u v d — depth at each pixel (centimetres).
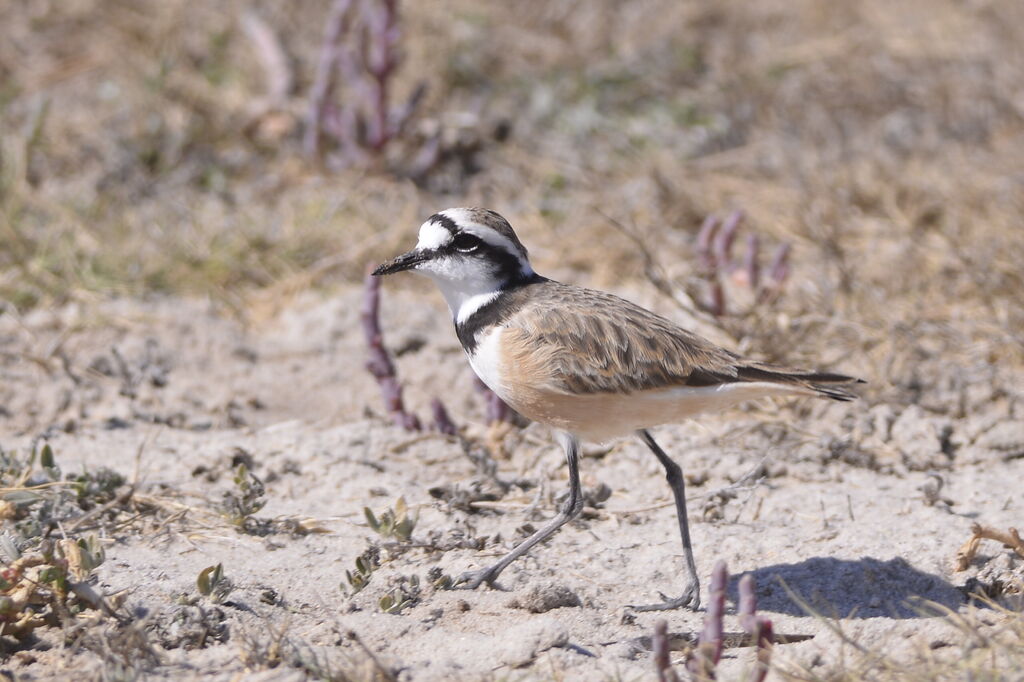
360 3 1803
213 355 1246
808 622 802
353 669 716
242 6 1844
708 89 1784
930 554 875
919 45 1836
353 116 1603
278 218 1488
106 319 1268
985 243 1367
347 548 891
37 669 723
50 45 1773
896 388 1154
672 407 825
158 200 1528
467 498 966
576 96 1761
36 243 1391
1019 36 1828
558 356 821
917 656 741
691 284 1245
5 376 1171
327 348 1276
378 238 1447
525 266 882
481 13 1852
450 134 1628
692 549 893
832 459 1050
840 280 1281
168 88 1688
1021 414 1116
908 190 1528
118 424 1120
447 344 1291
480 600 826
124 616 766
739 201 1562
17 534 860
